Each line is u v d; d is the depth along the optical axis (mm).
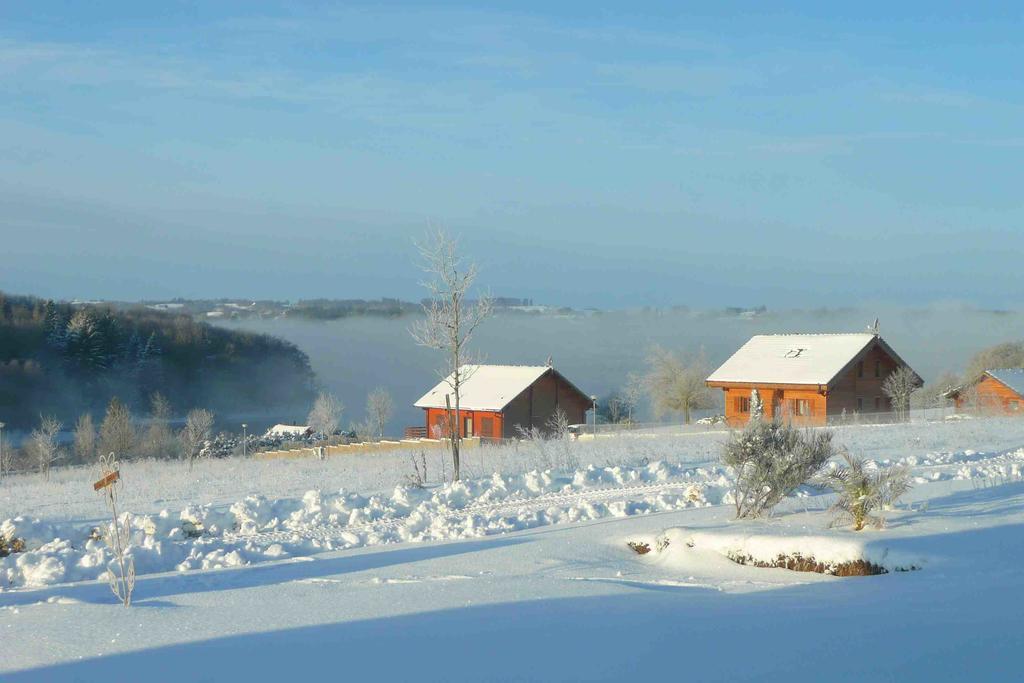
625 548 13180
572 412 61406
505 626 8711
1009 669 6852
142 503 23531
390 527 16297
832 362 54562
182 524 17000
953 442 31250
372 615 9367
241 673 7406
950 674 6785
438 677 7145
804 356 56000
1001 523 12680
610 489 20203
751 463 14812
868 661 7145
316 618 9305
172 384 106875
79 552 14203
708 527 13336
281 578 12039
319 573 12328
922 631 7961
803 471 14602
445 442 46906
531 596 10125
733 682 6785
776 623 8516
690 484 20328
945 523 12727
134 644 8422
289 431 75750
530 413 58656
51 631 8992
